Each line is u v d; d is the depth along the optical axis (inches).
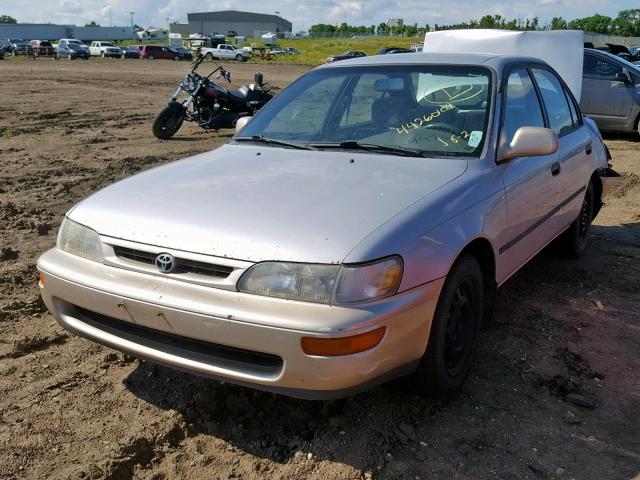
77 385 128.9
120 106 641.6
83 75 1144.8
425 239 107.3
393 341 101.5
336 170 128.0
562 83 199.5
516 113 155.3
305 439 112.8
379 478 102.8
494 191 131.1
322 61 2121.1
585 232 214.5
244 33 5580.7
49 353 141.6
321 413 120.0
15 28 3624.5
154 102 691.4
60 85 888.3
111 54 2223.2
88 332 116.6
